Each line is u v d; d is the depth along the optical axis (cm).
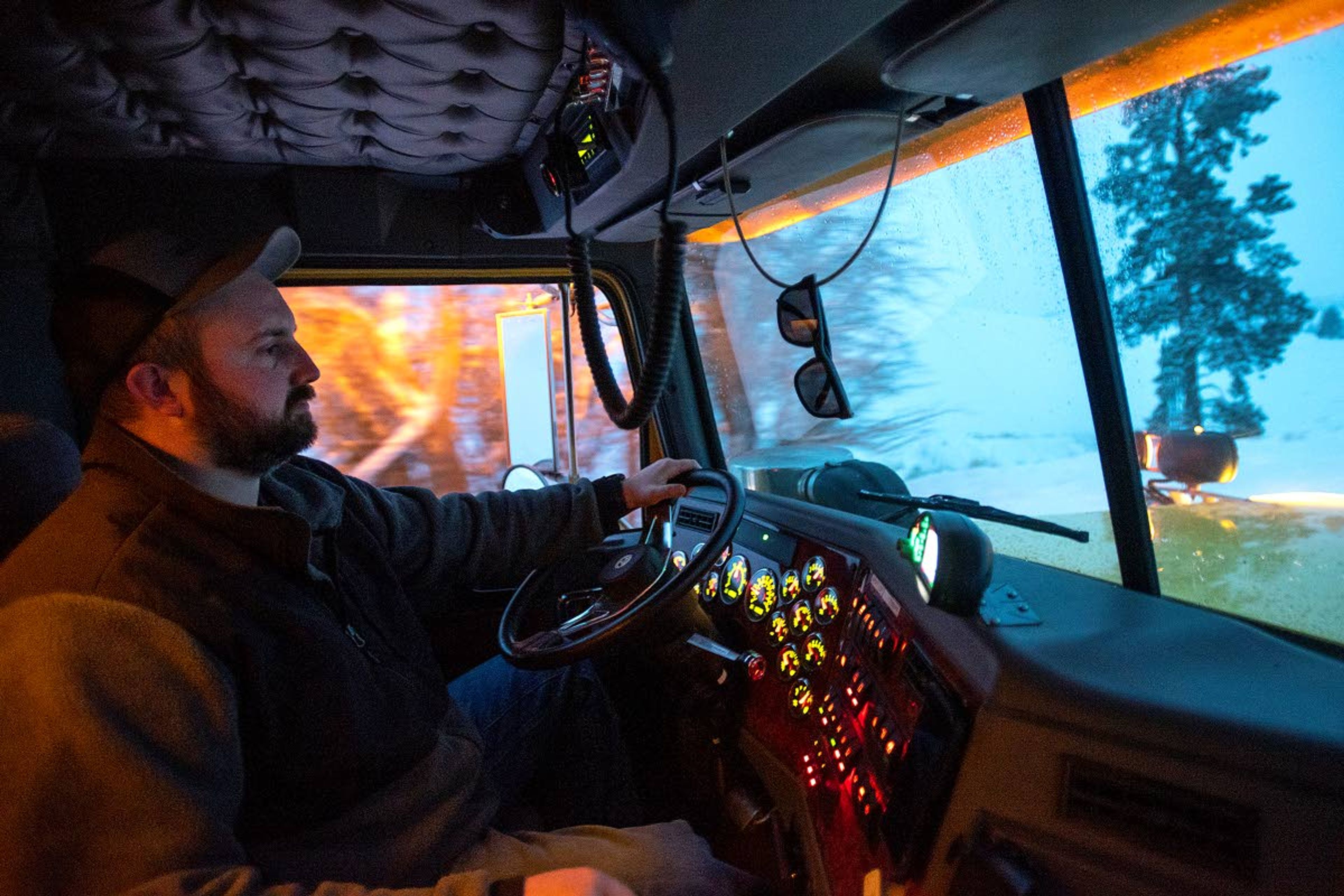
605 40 101
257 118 175
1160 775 83
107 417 121
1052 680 93
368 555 155
